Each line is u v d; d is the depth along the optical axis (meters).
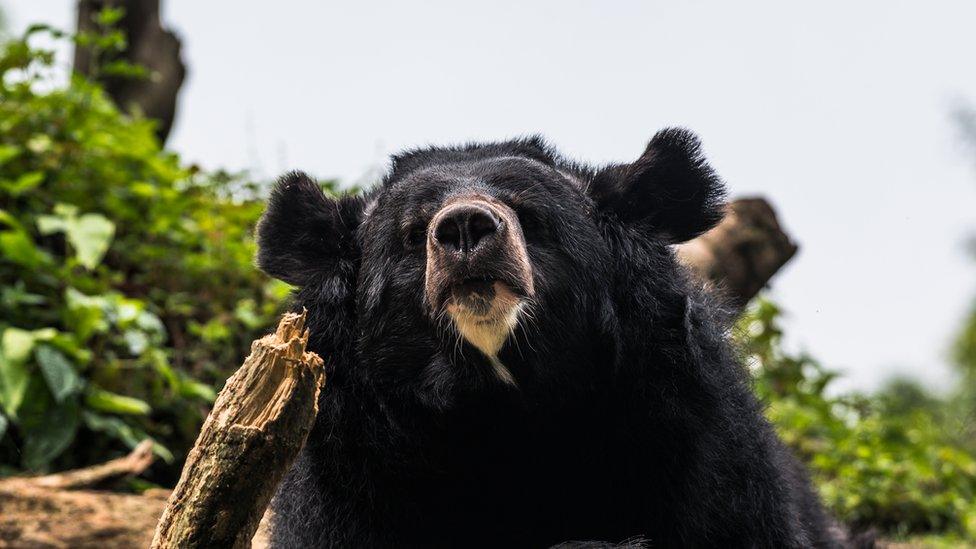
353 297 5.43
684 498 5.24
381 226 5.27
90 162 11.04
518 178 5.18
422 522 5.36
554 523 5.40
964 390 22.31
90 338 9.92
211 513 3.63
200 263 10.89
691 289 5.56
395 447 5.28
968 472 14.45
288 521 5.59
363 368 5.32
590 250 5.25
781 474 5.96
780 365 13.80
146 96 14.26
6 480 8.14
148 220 11.31
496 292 4.77
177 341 10.67
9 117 10.77
